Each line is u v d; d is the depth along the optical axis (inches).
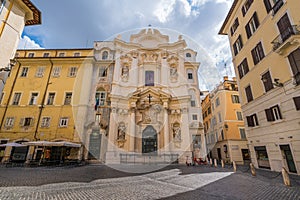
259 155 445.1
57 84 636.1
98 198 163.2
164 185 220.5
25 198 161.5
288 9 339.9
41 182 236.5
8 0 398.9
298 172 325.4
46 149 546.6
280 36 350.9
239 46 535.2
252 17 462.3
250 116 470.9
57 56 727.1
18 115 604.4
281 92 363.6
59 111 600.1
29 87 640.4
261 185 228.5
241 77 524.4
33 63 671.1
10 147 563.5
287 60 344.8
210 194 179.9
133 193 180.1
